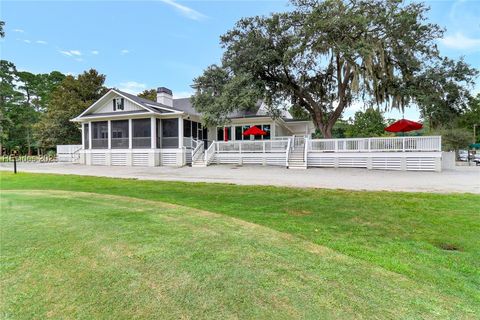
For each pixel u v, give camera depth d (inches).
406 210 234.8
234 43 701.9
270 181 443.5
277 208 245.4
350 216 216.5
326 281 111.8
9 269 120.0
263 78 753.6
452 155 685.9
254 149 751.1
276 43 701.3
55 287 105.7
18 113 1638.8
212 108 686.5
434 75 642.2
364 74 639.1
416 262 132.3
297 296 100.3
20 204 259.8
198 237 163.0
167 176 537.6
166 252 139.9
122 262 127.8
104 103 899.4
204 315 89.0
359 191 332.8
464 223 195.8
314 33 619.5
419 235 171.6
